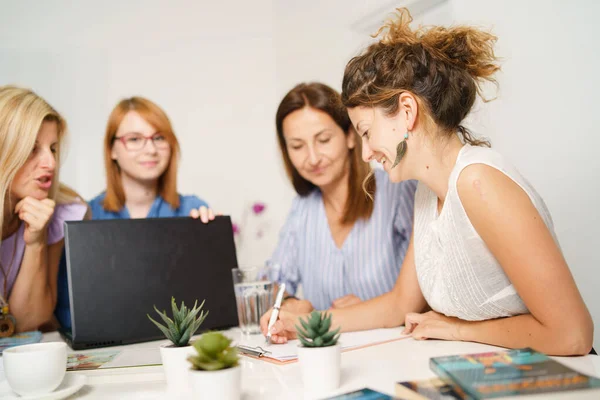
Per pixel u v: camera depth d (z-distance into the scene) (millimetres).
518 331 1030
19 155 1881
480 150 1093
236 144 2711
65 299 2049
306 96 1938
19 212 1867
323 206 2035
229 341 759
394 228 1894
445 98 1131
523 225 972
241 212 2691
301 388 846
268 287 1405
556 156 1930
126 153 2555
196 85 2691
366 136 1221
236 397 742
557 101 1917
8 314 1580
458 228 1098
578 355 972
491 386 652
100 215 2502
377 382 847
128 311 1376
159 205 2588
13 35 2580
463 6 2113
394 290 1431
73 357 1127
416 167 1177
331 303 1991
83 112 2566
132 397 852
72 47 2609
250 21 2789
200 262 1502
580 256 1894
